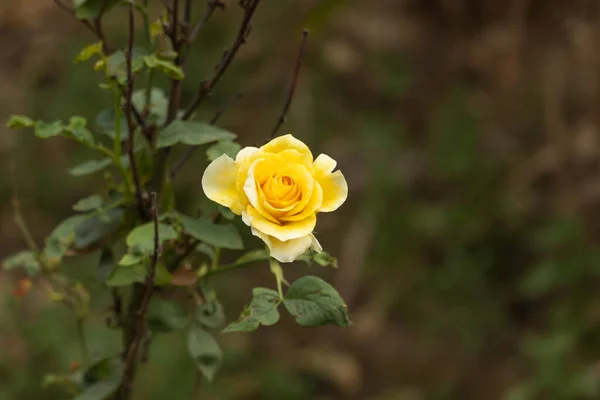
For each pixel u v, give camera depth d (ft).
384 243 10.27
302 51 5.07
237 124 10.57
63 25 11.62
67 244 5.11
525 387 8.56
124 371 5.07
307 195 4.64
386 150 11.11
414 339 9.52
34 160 10.50
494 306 9.79
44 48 11.19
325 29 11.55
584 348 8.90
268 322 4.74
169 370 8.32
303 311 4.76
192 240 5.14
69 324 8.47
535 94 11.50
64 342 8.25
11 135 10.50
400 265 10.19
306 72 11.17
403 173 10.99
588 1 11.30
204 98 5.08
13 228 10.19
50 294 5.32
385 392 8.96
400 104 11.76
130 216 5.10
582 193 10.20
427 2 12.57
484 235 10.28
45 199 10.41
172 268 5.08
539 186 10.61
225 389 8.46
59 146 10.55
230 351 8.89
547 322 9.44
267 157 4.66
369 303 9.84
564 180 10.32
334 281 9.98
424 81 11.92
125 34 10.41
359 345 9.44
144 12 5.06
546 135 10.90
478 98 11.62
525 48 11.71
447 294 9.93
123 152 5.11
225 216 4.87
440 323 9.63
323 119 11.19
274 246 4.63
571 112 11.01
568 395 8.34
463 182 10.81
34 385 8.06
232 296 9.40
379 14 12.48
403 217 10.41
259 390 8.62
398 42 12.19
